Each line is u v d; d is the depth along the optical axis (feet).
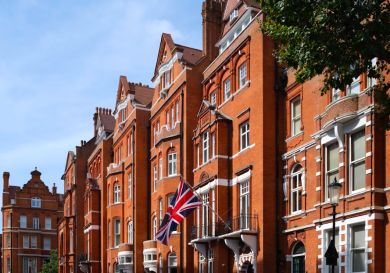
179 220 100.48
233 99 107.65
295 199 91.15
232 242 98.53
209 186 107.65
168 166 128.77
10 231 274.36
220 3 131.85
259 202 93.20
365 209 69.82
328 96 82.02
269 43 97.91
